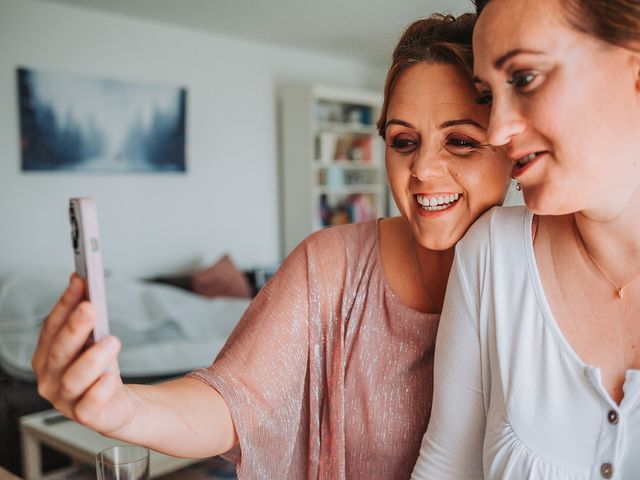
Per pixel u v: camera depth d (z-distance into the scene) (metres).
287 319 0.90
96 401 0.51
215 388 0.80
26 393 2.82
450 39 0.82
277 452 0.86
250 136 5.27
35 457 2.41
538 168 0.61
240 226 5.25
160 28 4.60
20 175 3.97
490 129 0.62
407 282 0.92
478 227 0.80
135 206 4.54
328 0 3.97
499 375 0.75
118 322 3.25
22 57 3.94
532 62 0.58
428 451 0.83
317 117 5.68
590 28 0.56
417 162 0.82
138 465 0.89
